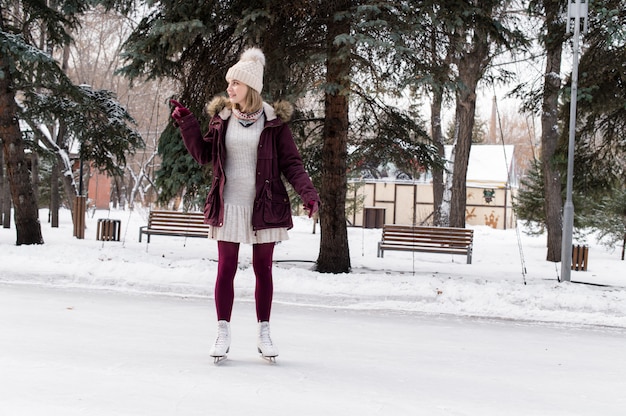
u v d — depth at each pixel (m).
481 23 11.42
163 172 13.19
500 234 30.97
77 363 4.21
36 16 15.30
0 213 25.66
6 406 3.14
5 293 8.41
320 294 9.82
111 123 17.08
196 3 11.27
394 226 16.73
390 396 3.82
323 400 3.61
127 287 10.02
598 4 12.84
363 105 13.28
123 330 5.86
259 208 4.51
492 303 9.46
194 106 12.24
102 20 30.66
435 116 25.77
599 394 4.32
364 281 10.42
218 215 4.55
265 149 4.55
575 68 12.27
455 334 7.06
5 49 13.77
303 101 13.81
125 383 3.72
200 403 3.37
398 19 10.83
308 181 4.56
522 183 27.11
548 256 18.59
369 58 11.66
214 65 12.13
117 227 19.22
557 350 6.32
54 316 6.52
